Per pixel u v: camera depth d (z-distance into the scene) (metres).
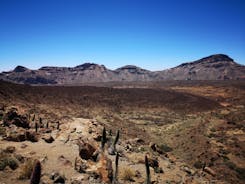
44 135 18.64
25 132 17.80
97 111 81.44
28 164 11.82
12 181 10.75
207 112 100.81
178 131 59.88
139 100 126.62
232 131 54.53
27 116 25.28
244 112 74.00
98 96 117.38
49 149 16.09
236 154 41.50
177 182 15.96
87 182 11.72
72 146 17.50
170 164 20.98
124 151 19.69
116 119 62.28
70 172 12.66
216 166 36.44
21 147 15.69
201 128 57.06
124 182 13.30
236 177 33.69
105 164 13.23
